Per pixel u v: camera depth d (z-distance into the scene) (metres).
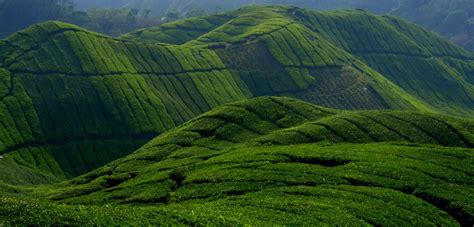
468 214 49.66
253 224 39.69
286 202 48.88
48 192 85.25
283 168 64.81
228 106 111.12
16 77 170.00
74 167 147.88
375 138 87.12
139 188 69.12
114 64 191.25
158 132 169.75
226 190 58.47
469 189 56.12
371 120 95.50
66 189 83.62
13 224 32.31
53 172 140.75
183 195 60.28
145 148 99.50
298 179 59.97
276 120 103.81
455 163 65.75
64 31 197.88
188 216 39.94
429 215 48.38
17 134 148.12
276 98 114.31
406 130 90.50
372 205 49.59
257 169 65.62
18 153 142.00
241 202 49.62
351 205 48.78
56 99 167.38
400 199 51.84
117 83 181.38
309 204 48.19
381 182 57.75
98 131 162.62
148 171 79.62
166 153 91.00
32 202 38.09
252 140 90.00
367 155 69.44
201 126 101.81
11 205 35.50
